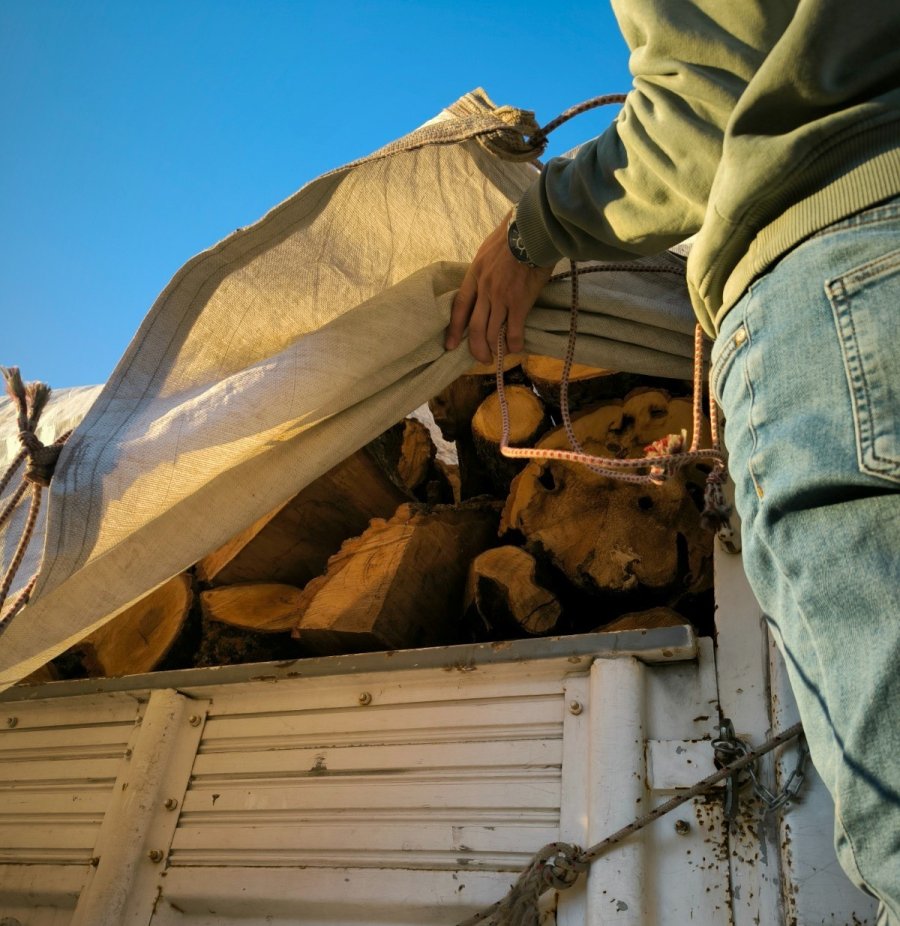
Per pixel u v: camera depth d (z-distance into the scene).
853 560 0.77
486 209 1.86
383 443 2.64
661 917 1.44
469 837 1.64
